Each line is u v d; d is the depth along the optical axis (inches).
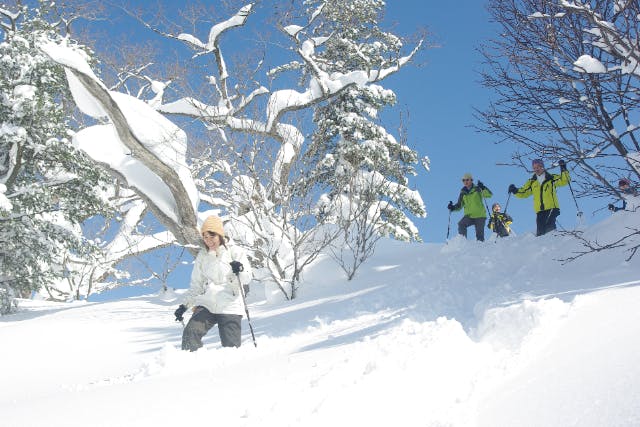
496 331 146.5
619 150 307.3
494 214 539.8
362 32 794.2
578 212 383.6
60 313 488.1
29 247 604.1
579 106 313.0
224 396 104.1
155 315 432.8
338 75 704.4
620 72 303.1
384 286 368.8
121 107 426.9
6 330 403.2
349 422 84.2
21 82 610.2
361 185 533.6
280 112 575.2
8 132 577.6
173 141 457.4
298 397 94.0
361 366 111.0
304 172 502.9
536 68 315.6
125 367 253.4
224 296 202.4
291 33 634.2
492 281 301.6
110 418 96.0
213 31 609.0
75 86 410.0
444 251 452.4
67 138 645.9
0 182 615.8
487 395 95.7
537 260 322.3
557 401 84.6
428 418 87.6
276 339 225.0
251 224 486.0
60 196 662.5
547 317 138.3
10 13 743.1
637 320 122.1
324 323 284.8
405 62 742.5
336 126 700.7
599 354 103.9
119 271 908.6
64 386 195.0
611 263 265.7
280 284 465.4
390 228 770.2
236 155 491.8
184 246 496.4
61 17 857.5
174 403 103.0
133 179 477.1
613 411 75.8
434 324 140.2
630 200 313.1
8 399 204.5
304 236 481.7
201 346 198.5
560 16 288.8
